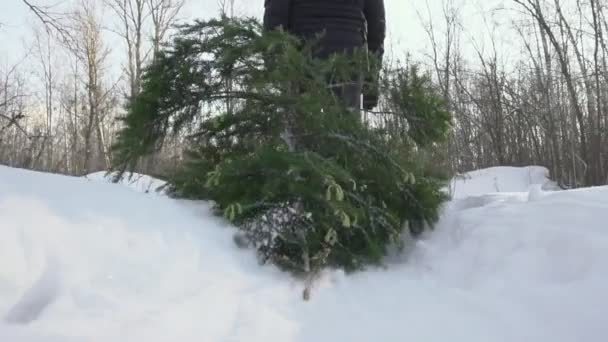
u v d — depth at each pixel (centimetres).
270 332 192
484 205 323
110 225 212
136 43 2022
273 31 285
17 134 896
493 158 1323
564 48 950
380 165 279
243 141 299
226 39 288
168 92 295
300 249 250
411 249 295
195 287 203
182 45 291
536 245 248
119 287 189
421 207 293
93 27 2003
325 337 196
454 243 286
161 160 319
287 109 277
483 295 230
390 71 304
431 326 210
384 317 217
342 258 255
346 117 277
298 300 220
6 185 212
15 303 171
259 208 252
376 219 275
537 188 317
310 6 339
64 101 2212
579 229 244
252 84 279
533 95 1115
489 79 1291
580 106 949
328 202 242
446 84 1251
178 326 181
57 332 163
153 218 229
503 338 199
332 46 336
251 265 236
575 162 959
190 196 281
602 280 212
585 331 195
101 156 1495
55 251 189
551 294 215
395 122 306
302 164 243
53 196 216
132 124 296
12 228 187
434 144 311
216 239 237
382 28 366
